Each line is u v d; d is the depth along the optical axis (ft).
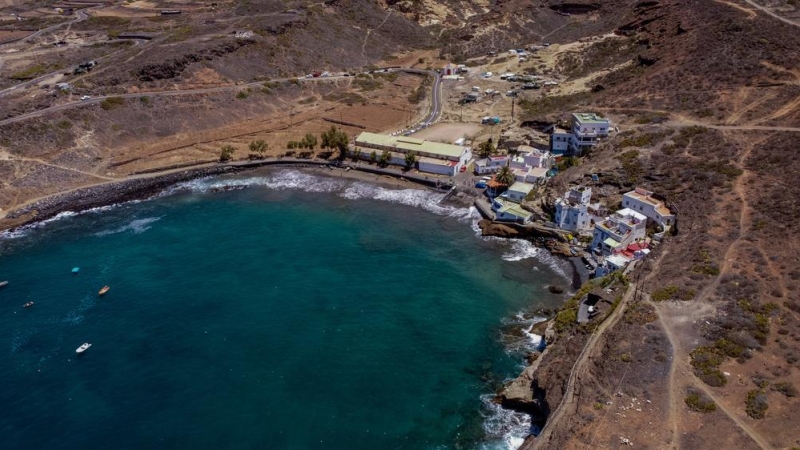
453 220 436.35
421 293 349.82
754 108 431.84
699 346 239.91
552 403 236.84
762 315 249.96
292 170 533.55
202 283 363.97
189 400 273.33
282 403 270.26
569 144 485.97
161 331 320.50
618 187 401.29
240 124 622.13
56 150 526.57
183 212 464.65
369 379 284.20
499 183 450.71
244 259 390.83
